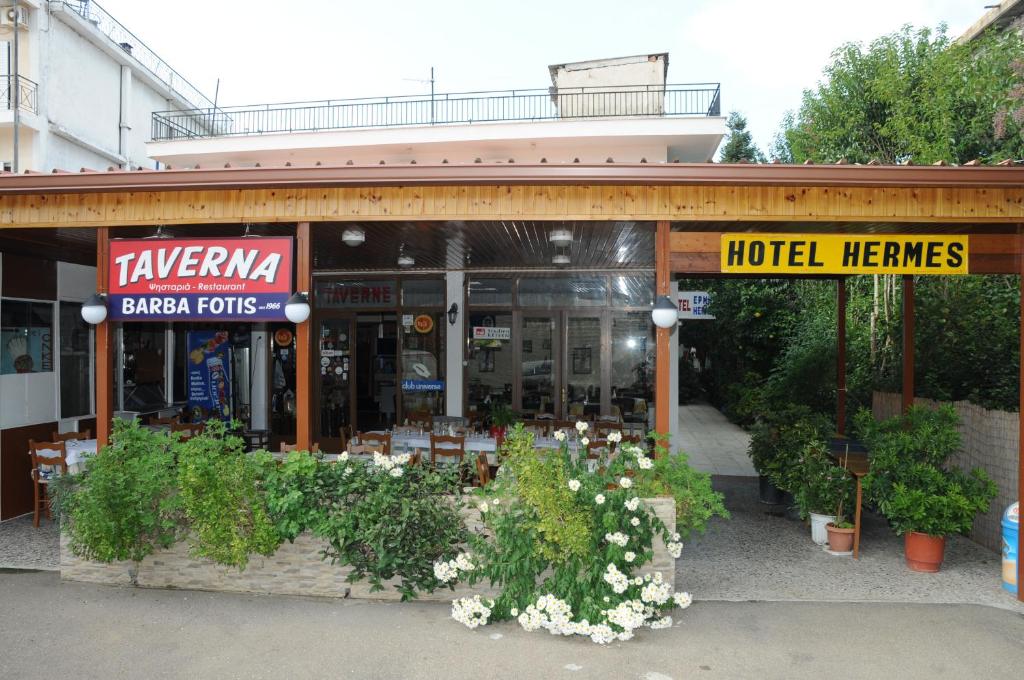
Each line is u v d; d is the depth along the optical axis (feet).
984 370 26.32
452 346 34.81
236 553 15.49
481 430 28.84
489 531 16.19
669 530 15.62
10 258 24.45
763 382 53.06
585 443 16.56
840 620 15.34
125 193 18.76
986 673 12.86
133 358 34.01
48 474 23.73
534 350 34.63
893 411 29.45
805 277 31.04
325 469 16.53
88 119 55.88
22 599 16.16
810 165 16.20
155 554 16.97
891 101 34.63
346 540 15.89
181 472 15.83
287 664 13.03
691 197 17.81
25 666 12.91
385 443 24.20
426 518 15.84
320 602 16.07
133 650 13.57
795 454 23.53
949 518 18.54
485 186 17.84
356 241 23.48
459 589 16.20
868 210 17.54
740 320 54.19
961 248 18.66
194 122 56.29
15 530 22.44
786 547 21.29
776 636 14.43
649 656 13.44
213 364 37.58
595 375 34.35
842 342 31.37
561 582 14.73
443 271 35.09
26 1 49.52
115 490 15.93
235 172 17.34
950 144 32.73
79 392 28.17
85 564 17.33
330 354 36.40
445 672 12.76
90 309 18.52
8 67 50.47
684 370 75.66
